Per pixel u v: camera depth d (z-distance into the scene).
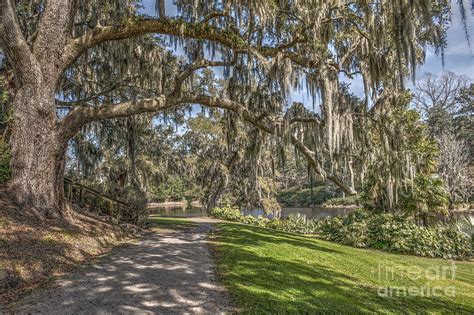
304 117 11.48
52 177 7.24
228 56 11.22
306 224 14.98
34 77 7.11
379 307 4.36
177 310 3.55
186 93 9.60
